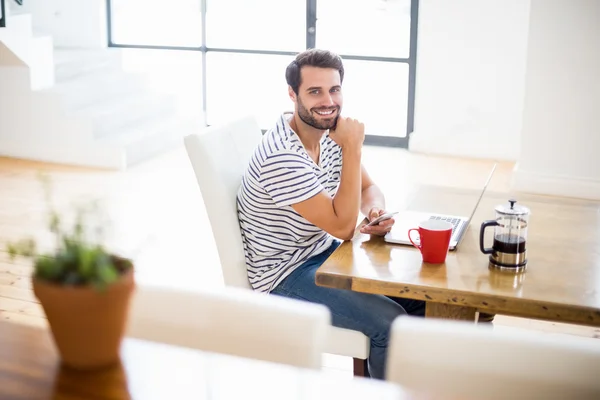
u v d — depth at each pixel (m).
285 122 2.43
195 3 7.24
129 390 1.28
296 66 2.37
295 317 1.52
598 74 5.23
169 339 1.61
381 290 1.99
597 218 2.50
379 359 2.31
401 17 6.62
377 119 6.89
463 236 2.31
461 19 6.21
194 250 4.32
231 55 7.27
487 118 6.38
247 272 2.50
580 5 5.17
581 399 1.37
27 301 3.56
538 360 1.38
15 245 1.26
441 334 1.42
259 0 7.04
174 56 7.42
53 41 7.50
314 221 2.33
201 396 1.28
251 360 1.40
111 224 1.43
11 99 6.30
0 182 5.64
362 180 2.73
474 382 1.41
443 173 5.98
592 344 1.38
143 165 6.23
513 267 2.05
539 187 5.50
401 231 2.34
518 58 6.16
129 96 6.98
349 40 6.82
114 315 1.26
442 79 6.40
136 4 7.40
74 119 6.15
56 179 5.78
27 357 1.37
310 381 1.34
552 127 5.41
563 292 1.92
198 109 7.48
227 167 2.52
